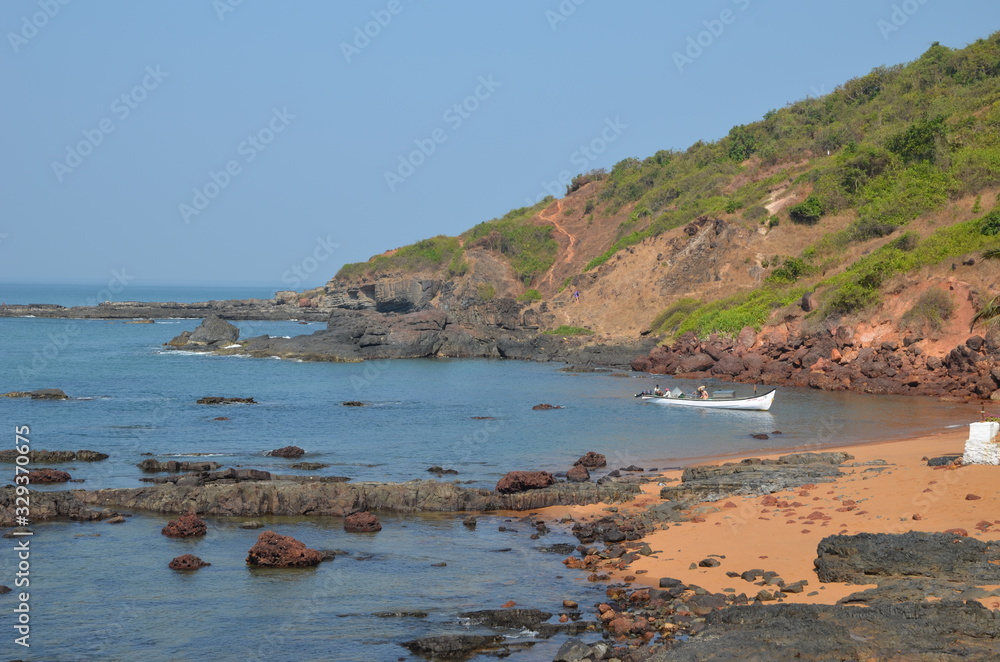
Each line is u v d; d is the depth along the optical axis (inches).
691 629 674.2
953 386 2262.6
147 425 1813.5
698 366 2896.2
